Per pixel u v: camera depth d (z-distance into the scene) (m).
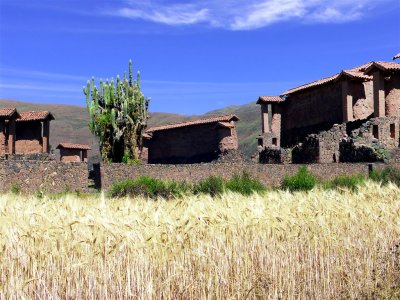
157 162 74.81
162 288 7.60
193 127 72.19
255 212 10.11
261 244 9.41
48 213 9.15
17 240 7.38
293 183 33.84
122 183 31.77
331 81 56.38
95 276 7.32
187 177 38.53
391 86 50.69
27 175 31.50
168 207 10.33
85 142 117.38
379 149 45.28
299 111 62.78
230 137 68.38
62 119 136.38
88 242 7.46
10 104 150.25
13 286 6.76
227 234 9.14
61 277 7.14
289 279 9.48
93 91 45.19
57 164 33.19
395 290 10.41
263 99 64.06
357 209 12.13
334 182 34.47
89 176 45.94
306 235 10.16
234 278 8.68
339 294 10.05
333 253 10.47
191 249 8.26
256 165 39.66
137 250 7.61
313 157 49.84
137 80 46.53
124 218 8.60
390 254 11.20
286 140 64.62
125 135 44.84
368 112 55.09
